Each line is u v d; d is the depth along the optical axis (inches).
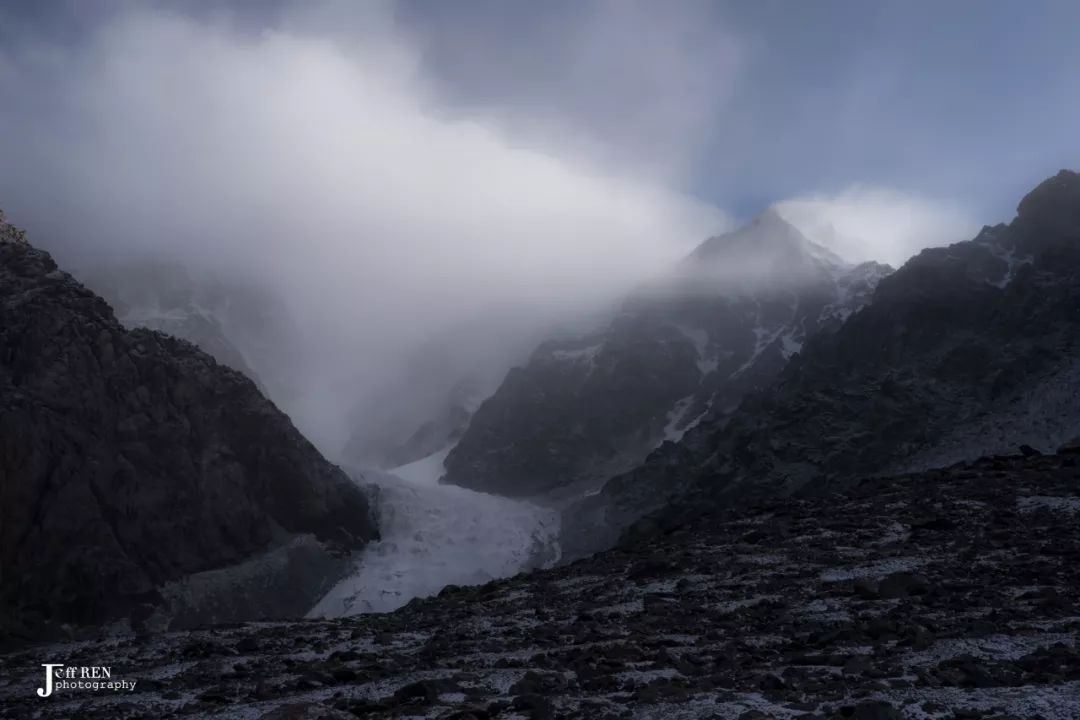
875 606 997.8
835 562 1253.1
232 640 1190.9
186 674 945.5
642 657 864.9
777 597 1099.3
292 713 705.6
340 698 767.7
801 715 620.7
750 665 807.1
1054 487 1562.5
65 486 3597.4
